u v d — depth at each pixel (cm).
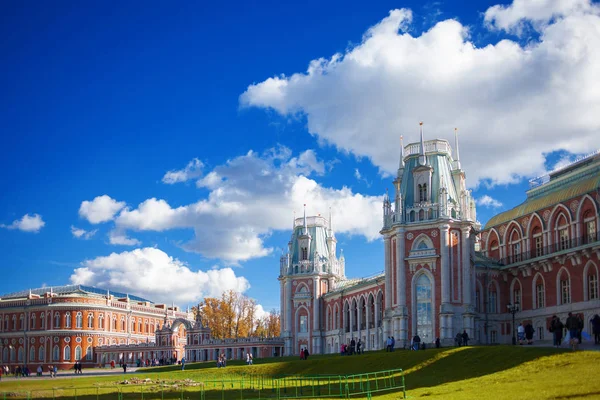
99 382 7619
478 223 10319
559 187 9431
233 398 5344
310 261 13388
